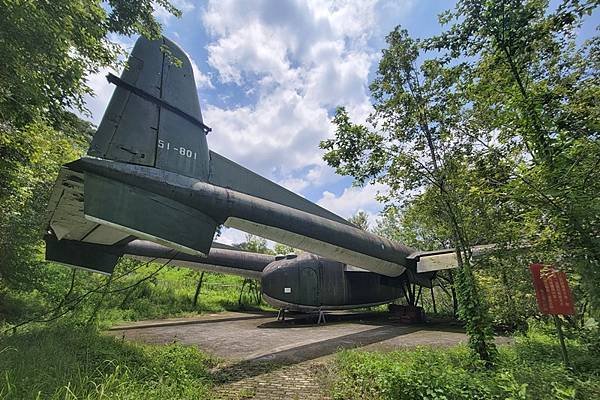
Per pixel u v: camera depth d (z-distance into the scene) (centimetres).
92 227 835
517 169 429
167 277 2566
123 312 1547
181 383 535
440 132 684
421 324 1406
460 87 579
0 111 541
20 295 1277
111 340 771
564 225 394
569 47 493
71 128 848
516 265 638
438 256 1431
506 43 464
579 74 480
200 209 770
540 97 418
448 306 1864
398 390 456
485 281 699
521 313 796
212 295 2300
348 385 544
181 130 776
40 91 531
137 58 716
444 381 446
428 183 708
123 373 528
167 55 757
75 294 1310
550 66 504
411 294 1528
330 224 1124
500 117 440
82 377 472
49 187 1043
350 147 729
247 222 870
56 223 814
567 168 389
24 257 1070
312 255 1568
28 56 484
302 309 1494
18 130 633
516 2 453
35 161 704
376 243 1316
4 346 635
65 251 931
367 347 869
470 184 550
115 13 876
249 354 798
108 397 418
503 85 484
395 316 1617
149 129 715
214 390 546
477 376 487
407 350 795
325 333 1141
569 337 672
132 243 1454
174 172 744
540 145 414
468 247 670
